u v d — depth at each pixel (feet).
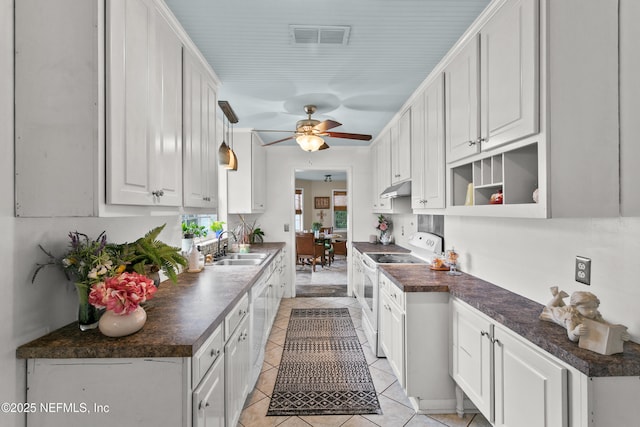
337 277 20.54
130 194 4.05
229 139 13.01
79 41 3.54
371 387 7.72
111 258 4.40
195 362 3.91
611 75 3.97
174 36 5.55
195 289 6.29
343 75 8.07
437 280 7.14
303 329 11.46
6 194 3.53
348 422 6.47
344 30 6.14
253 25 5.96
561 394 3.59
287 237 16.24
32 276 3.87
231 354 5.48
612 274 4.06
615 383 3.28
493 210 5.13
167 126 5.22
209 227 12.61
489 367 5.07
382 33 6.24
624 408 3.29
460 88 6.33
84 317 4.14
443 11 5.55
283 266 15.34
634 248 3.80
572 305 3.92
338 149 16.46
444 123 7.20
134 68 4.17
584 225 4.47
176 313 4.81
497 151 5.09
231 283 6.80
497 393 4.89
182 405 3.70
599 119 4.01
